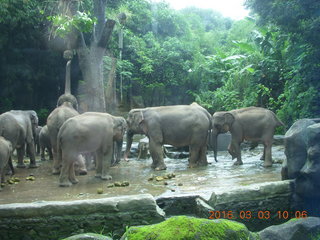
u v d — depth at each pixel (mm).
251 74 16250
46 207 5176
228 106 16641
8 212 5125
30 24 16375
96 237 3982
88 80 13773
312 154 5410
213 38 26547
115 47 18484
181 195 6004
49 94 18828
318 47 9289
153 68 21266
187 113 9234
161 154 9070
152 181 7574
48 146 11227
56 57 17906
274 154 10461
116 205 5293
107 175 7945
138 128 9422
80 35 13359
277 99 15430
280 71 14750
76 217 5219
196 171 8562
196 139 9164
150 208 5355
